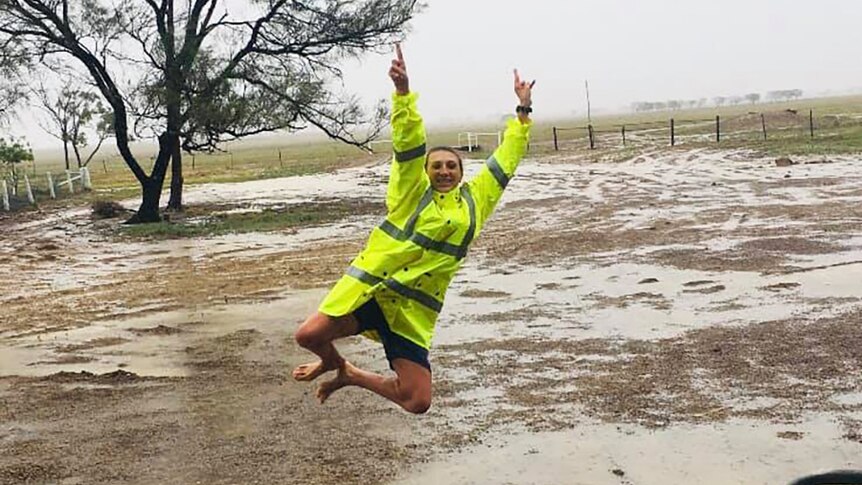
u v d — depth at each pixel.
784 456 6.44
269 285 14.62
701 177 29.27
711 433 6.92
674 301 11.57
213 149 27.69
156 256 19.03
